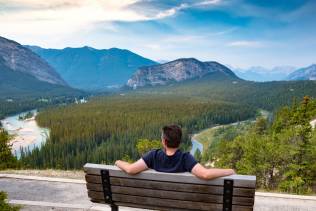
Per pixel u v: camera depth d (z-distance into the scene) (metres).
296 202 7.49
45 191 8.17
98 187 4.23
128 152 90.94
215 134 141.38
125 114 188.62
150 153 3.98
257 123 84.94
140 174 3.88
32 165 81.69
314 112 65.44
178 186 3.77
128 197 4.13
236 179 3.50
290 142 32.75
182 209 3.93
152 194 3.96
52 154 90.62
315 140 32.06
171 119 163.25
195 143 132.38
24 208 6.81
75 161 82.81
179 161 3.84
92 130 127.38
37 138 140.00
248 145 37.34
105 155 88.25
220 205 3.71
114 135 122.69
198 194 3.74
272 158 32.81
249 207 3.62
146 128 136.50
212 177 3.54
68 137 113.31
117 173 4.04
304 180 28.12
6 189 8.34
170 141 3.81
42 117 188.75
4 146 21.48
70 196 7.78
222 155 55.06
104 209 6.79
